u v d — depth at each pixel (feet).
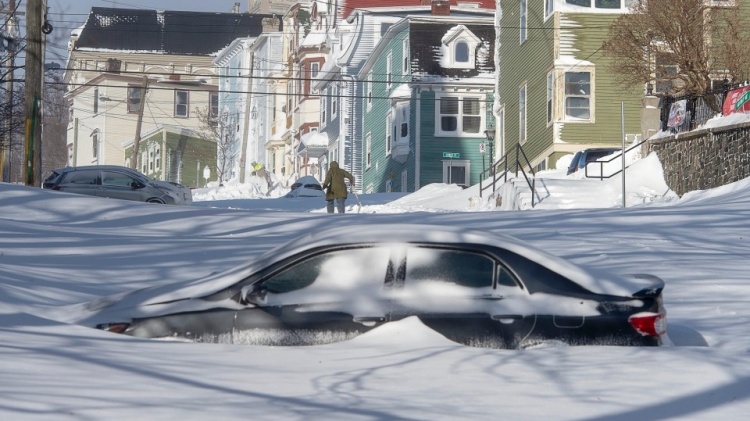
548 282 75.97
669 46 361.51
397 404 60.95
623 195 291.99
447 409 60.18
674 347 75.20
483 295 75.66
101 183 311.88
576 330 74.79
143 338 76.64
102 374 65.26
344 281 76.64
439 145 560.20
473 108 564.30
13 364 66.13
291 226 202.90
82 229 193.36
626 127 423.23
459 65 566.36
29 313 83.71
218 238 177.78
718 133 293.64
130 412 56.95
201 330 76.28
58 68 419.74
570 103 424.46
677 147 321.73
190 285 79.46
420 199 428.56
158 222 210.38
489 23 575.79
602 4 424.46
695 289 111.86
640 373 68.13
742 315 97.50
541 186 323.16
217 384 64.54
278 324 75.61
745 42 351.05
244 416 57.36
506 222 199.41
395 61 595.06
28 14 296.30
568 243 159.43
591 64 422.82
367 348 73.72
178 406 58.85
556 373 68.03
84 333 77.00
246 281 77.15
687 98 323.98
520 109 479.00
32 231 177.17
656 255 141.38
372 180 652.89
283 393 63.10
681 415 59.82
